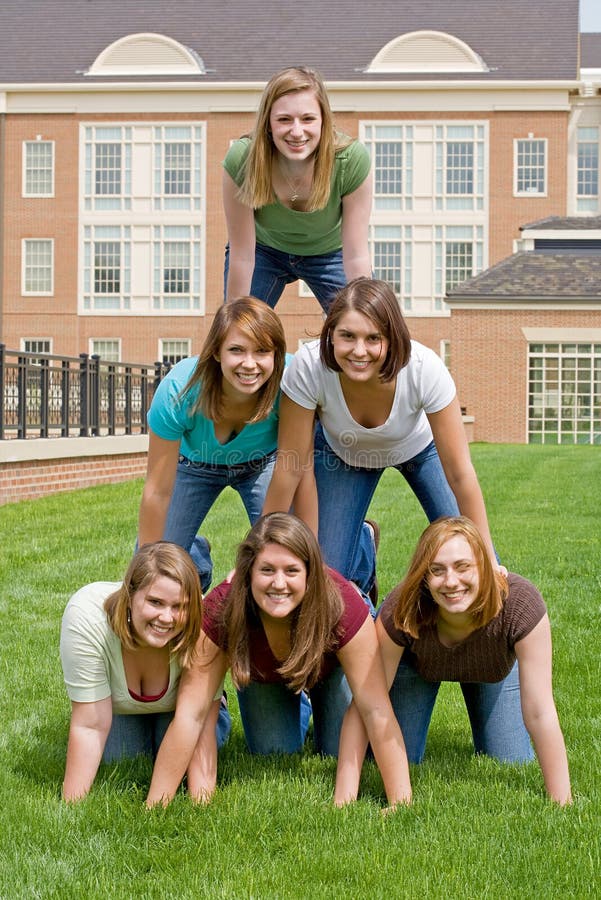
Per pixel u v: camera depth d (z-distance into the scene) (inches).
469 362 1229.1
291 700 173.2
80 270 1615.4
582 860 128.3
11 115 1614.2
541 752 151.8
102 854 133.0
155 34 1622.8
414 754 170.1
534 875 125.3
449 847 132.6
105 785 153.7
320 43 1648.6
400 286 1581.0
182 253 1608.0
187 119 1594.5
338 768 154.7
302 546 147.0
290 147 164.2
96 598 156.9
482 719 171.6
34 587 301.3
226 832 138.9
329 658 163.3
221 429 170.9
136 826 140.6
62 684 211.6
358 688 153.9
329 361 152.9
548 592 291.6
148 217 1604.3
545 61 1593.3
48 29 1699.1
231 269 184.5
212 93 1585.9
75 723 154.4
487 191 1565.0
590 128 1631.4
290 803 148.9
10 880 126.0
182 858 131.6
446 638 157.4
